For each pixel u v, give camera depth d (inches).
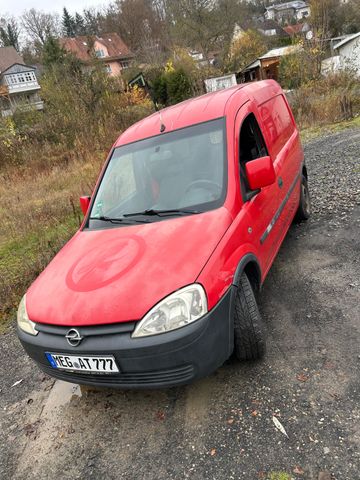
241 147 135.3
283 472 86.3
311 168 343.9
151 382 95.0
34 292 112.9
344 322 129.5
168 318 91.7
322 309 138.9
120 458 100.0
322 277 159.5
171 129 143.3
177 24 1951.3
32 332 105.0
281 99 204.4
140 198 134.8
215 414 105.7
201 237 107.0
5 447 112.1
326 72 816.3
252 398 107.6
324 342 122.3
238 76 1633.9
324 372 110.5
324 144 441.7
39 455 106.7
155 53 1972.2
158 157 138.6
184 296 93.3
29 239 297.1
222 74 1437.0
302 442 91.9
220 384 115.1
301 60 935.7
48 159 610.2
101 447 104.6
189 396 114.0
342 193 253.8
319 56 925.8
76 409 120.0
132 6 2817.4
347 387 103.9
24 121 765.9
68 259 119.6
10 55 2442.2
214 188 123.7
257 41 1932.8
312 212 232.1
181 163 133.7
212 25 1902.1
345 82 729.6
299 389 106.7
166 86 1220.5
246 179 131.9
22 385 138.4
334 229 201.6
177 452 97.6
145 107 831.1
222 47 1945.1
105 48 2640.3
